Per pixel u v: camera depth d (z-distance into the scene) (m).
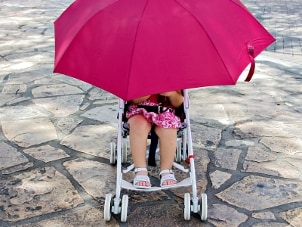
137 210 2.99
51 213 2.95
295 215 2.97
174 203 3.08
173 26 2.36
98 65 2.35
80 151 3.75
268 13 9.78
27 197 3.11
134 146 2.97
